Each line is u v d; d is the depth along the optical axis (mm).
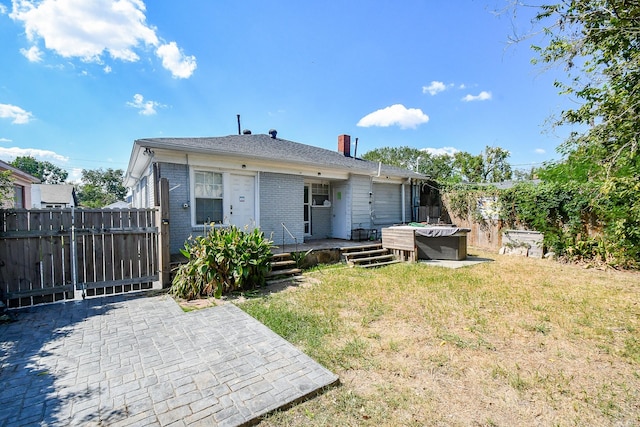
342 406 2316
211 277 5188
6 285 4621
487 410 2291
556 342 3502
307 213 11016
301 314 4348
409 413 2242
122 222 5520
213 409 2215
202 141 8406
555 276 6926
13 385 2525
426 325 3986
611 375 2809
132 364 2896
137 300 5070
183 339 3486
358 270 7535
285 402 2297
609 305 4828
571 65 4832
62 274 5027
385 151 47094
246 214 8344
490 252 10875
